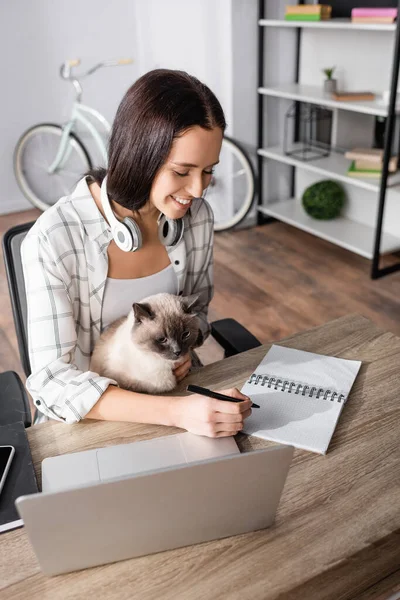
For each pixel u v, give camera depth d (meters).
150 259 1.19
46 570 0.71
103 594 0.70
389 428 0.97
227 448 0.90
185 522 0.73
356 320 1.29
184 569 0.73
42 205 4.03
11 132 3.90
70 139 3.69
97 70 3.99
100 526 0.69
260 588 0.71
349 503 0.83
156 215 1.16
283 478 0.73
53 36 3.76
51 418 1.05
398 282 2.95
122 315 1.20
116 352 1.07
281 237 3.54
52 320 1.04
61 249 1.07
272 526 0.79
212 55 3.34
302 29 3.34
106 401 0.97
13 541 0.77
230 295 2.88
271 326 2.59
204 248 1.32
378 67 2.96
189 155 0.92
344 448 0.92
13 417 1.08
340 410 1.00
